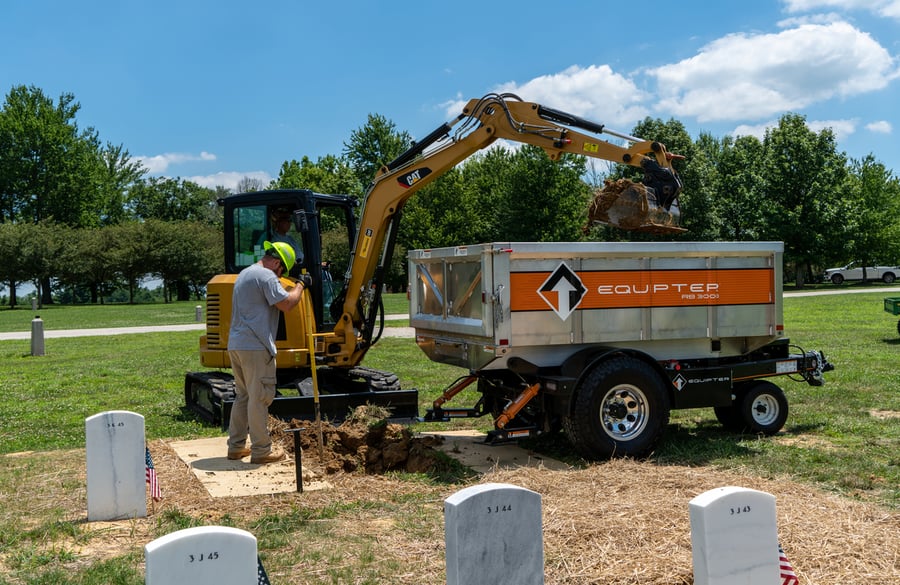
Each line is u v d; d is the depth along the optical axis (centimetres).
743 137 6203
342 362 949
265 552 482
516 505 316
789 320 2416
